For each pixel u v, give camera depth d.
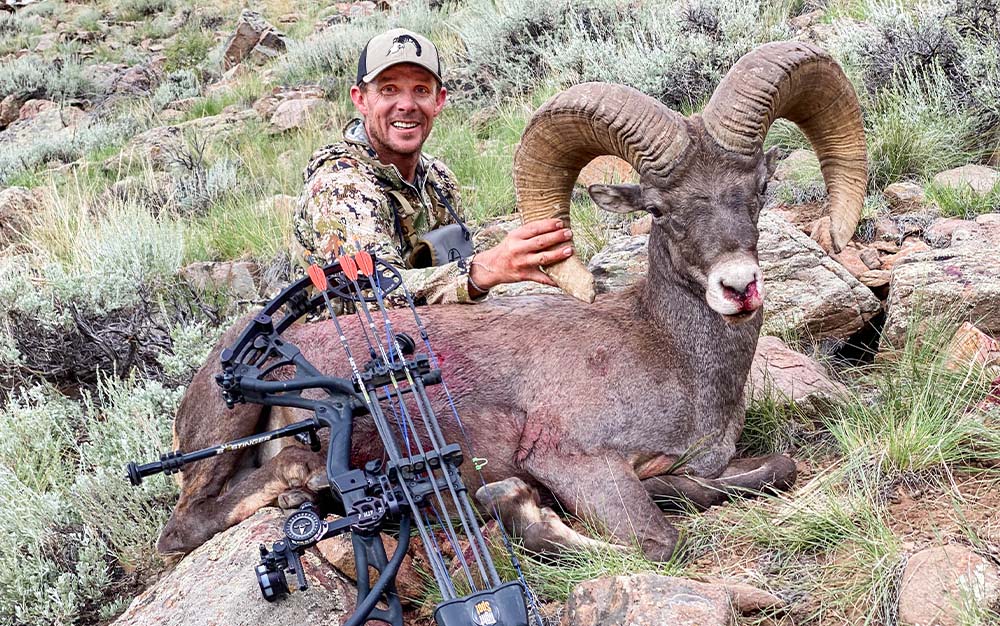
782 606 3.13
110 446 5.09
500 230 7.09
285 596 3.23
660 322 4.02
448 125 11.09
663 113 3.71
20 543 4.41
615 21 11.35
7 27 26.42
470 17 15.08
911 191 6.39
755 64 3.74
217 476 4.03
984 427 3.77
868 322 5.16
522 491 3.81
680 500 3.91
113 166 13.23
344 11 22.98
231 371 3.47
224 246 8.58
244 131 13.55
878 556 3.19
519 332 4.12
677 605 2.92
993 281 4.72
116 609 4.18
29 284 6.88
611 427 3.90
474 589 2.73
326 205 4.50
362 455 4.00
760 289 3.56
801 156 6.94
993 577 2.91
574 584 3.41
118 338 6.60
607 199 3.99
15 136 17.84
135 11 27.06
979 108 6.99
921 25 7.75
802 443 4.33
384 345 4.03
